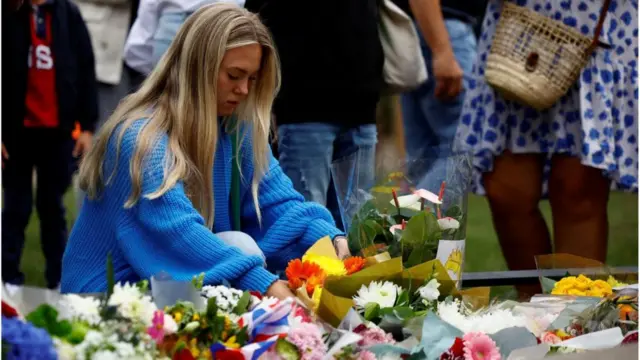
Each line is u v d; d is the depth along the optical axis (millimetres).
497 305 3861
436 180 4246
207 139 3961
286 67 5566
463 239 4145
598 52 5836
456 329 3318
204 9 4035
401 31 6281
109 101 7305
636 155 5996
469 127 6203
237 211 4332
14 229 6855
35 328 2715
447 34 7055
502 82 5785
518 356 3229
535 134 6047
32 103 6711
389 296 3529
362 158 4340
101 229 3951
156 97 4016
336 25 5570
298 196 4426
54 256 7074
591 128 5848
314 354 3145
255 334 3135
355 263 3807
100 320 2904
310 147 5641
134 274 3932
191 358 2947
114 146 3885
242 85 4012
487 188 6215
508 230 6254
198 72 3949
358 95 5656
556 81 5758
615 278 4492
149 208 3775
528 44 5773
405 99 7543
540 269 4531
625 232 10320
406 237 3936
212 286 3527
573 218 6148
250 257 3711
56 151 6855
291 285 3658
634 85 5938
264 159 4316
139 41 5871
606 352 3258
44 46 6672
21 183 6828
